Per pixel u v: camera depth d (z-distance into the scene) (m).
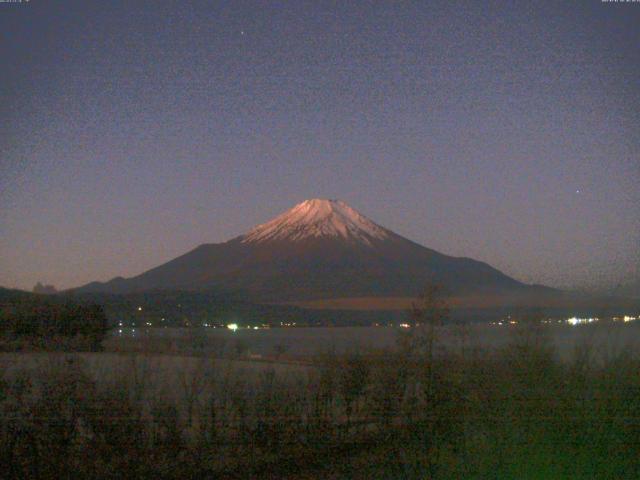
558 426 9.12
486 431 9.34
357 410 11.91
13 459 8.98
